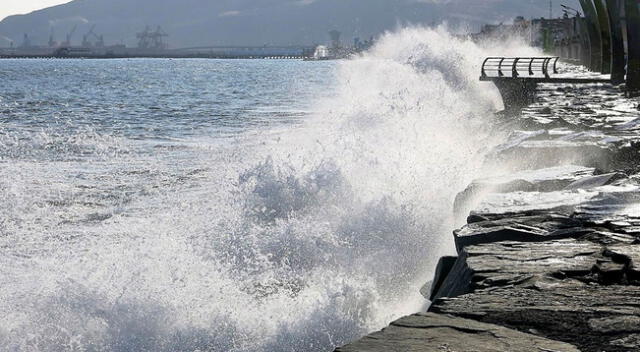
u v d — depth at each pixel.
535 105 32.41
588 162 15.55
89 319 10.34
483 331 5.54
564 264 7.64
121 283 11.53
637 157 16.14
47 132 42.47
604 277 7.23
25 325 10.23
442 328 5.59
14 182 22.81
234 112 62.53
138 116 58.78
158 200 20.05
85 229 16.53
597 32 58.41
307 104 72.69
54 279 12.15
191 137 39.81
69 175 24.56
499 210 10.52
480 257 8.02
